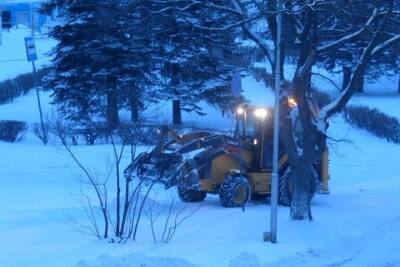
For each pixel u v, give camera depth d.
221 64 30.06
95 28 26.70
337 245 10.72
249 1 12.12
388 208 14.46
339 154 24.30
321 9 11.24
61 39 28.80
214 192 14.80
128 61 27.78
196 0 11.97
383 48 11.97
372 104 39.56
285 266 9.28
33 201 14.88
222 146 14.94
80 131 26.33
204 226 11.89
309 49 11.78
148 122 26.05
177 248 10.01
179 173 13.99
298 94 11.91
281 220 12.39
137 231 11.28
